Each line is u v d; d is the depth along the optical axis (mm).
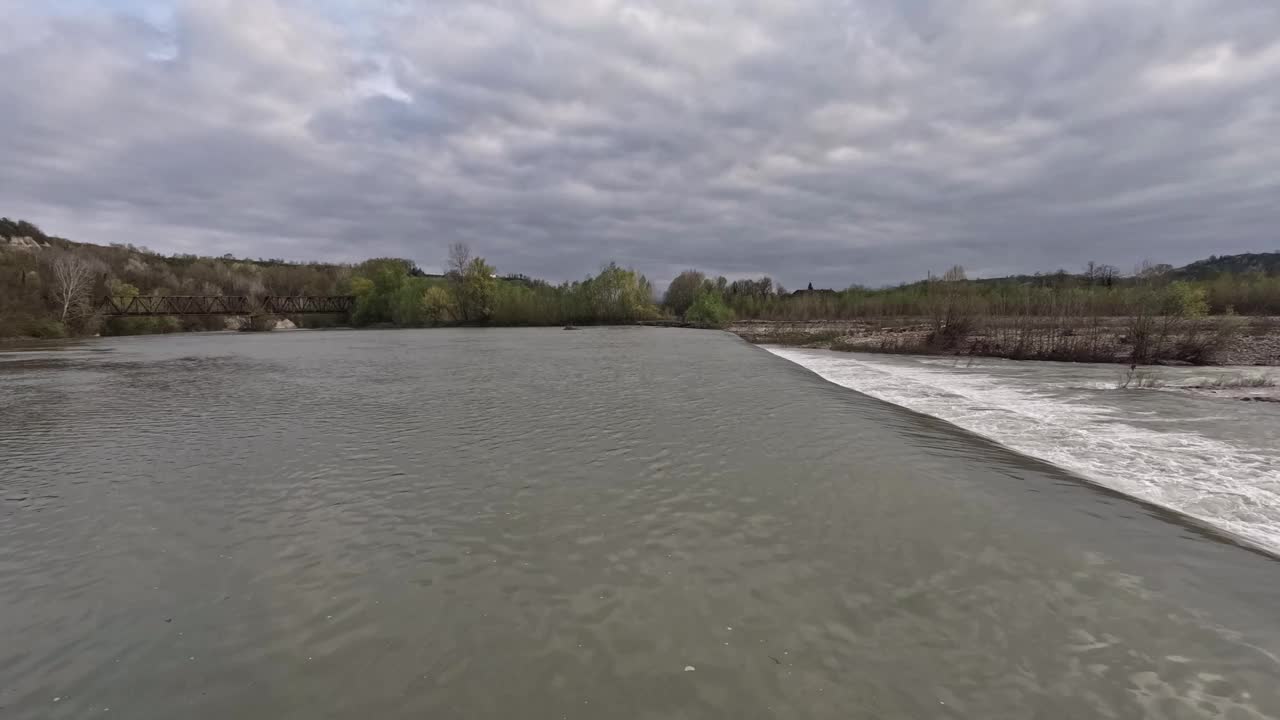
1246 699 4395
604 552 7027
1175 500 8953
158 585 6438
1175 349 31422
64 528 8141
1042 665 4820
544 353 39250
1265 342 33094
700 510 8398
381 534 7707
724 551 7020
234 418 16141
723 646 5109
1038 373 27219
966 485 9523
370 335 74812
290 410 17328
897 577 6340
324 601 5996
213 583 6453
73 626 5637
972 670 4754
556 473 10289
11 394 21781
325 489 9617
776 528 7723
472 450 12023
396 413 16484
